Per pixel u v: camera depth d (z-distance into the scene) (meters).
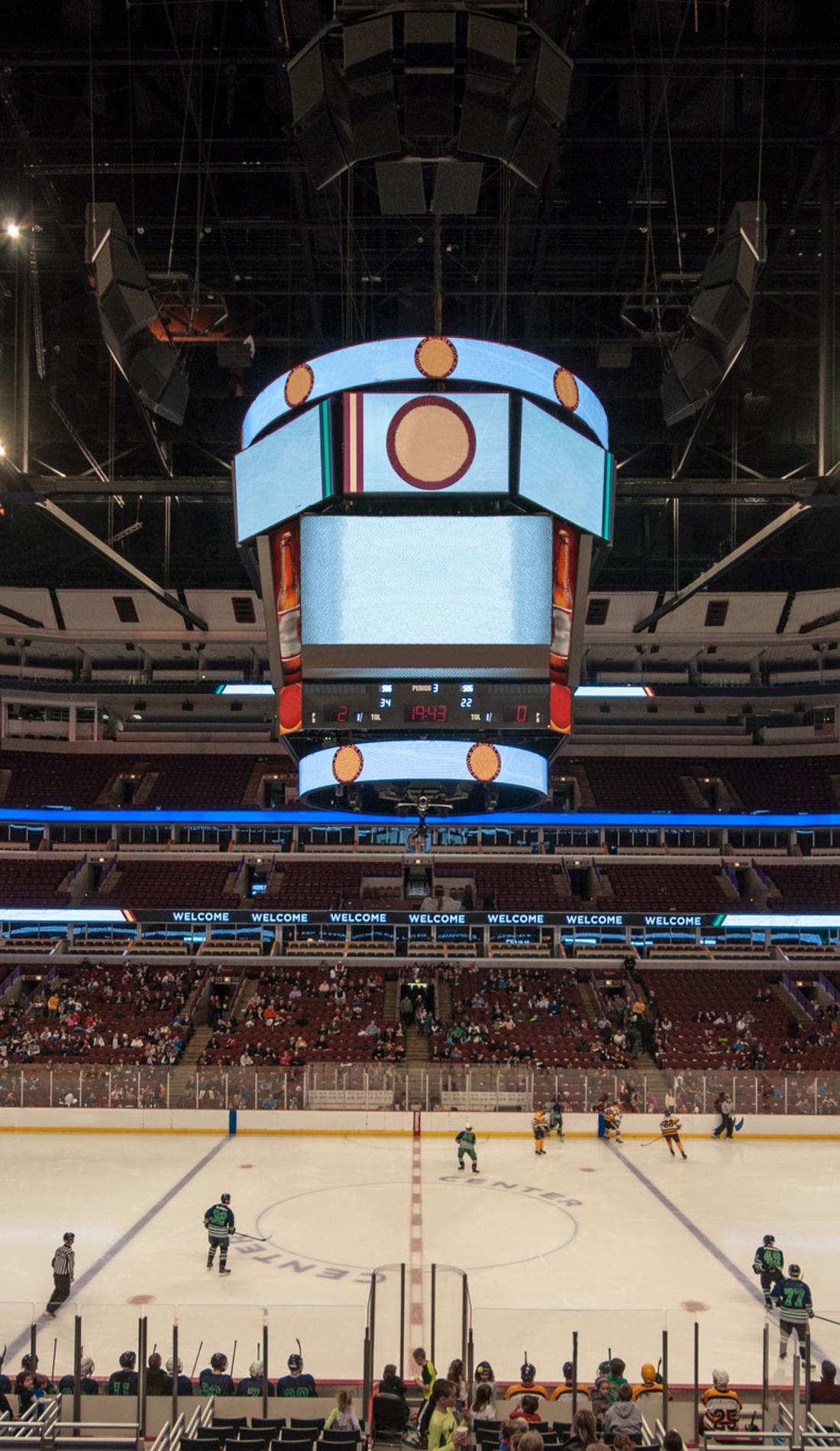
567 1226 24.72
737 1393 14.09
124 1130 36.38
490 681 21.70
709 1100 36.44
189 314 29.88
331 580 21.75
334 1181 29.30
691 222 31.19
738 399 37.69
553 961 49.69
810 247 31.77
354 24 18.00
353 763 21.97
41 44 25.91
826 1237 24.06
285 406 22.23
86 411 39.25
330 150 19.77
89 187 30.55
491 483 21.34
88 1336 13.70
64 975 49.44
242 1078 36.59
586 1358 13.69
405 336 21.44
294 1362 13.08
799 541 47.84
